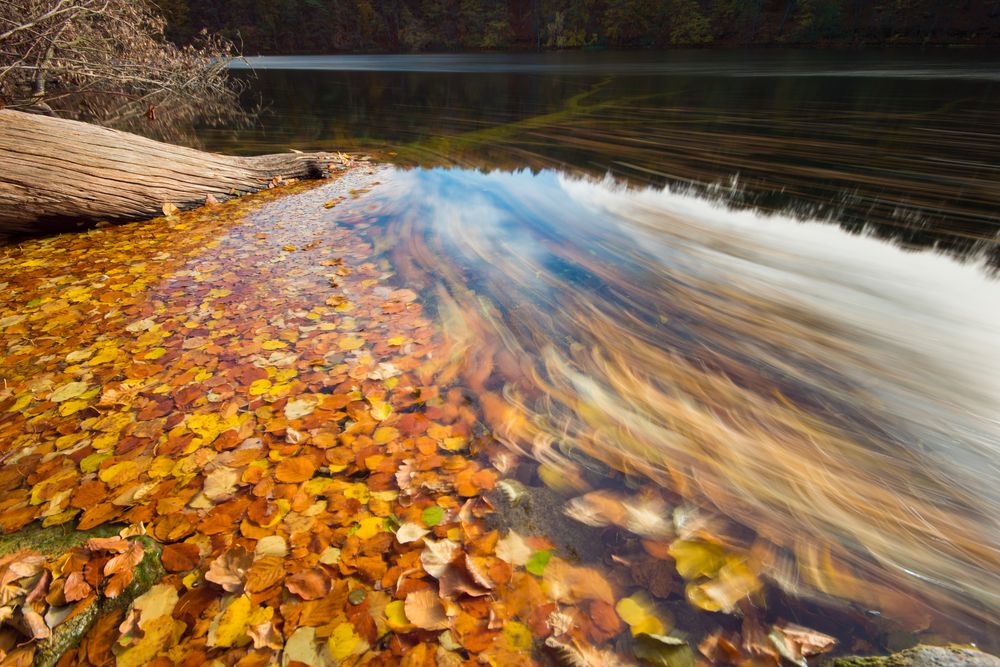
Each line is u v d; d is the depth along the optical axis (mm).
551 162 6477
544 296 3199
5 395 2199
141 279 3357
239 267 3551
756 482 1847
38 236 4297
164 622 1321
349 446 1921
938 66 14586
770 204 4738
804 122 8180
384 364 2436
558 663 1237
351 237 4125
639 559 1524
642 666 1239
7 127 4035
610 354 2617
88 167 4352
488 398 2234
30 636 1278
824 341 2730
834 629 1353
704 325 2908
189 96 10547
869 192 4926
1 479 1771
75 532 1564
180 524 1593
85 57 8250
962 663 1190
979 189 4875
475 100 11773
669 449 1989
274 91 14148
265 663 1234
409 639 1284
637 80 14117
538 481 1806
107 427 2006
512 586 1423
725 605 1396
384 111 10672
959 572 1540
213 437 1953
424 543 1541
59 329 2730
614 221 4512
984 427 2125
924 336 2756
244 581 1418
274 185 5680
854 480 1869
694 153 6656
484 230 4289
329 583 1417
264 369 2379
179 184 4891
